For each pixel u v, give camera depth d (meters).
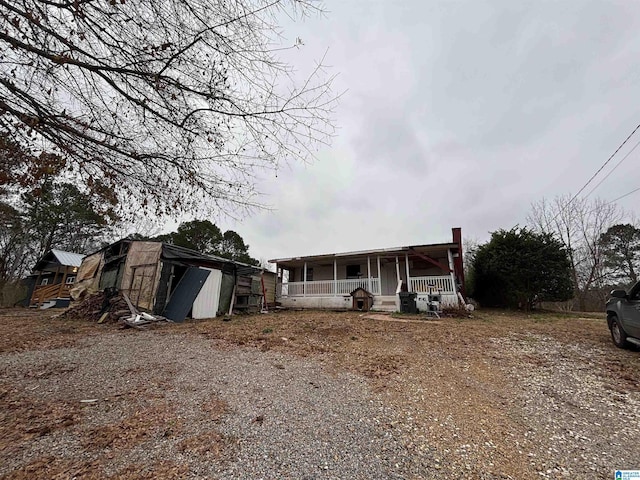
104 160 2.39
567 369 4.17
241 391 3.24
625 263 21.80
